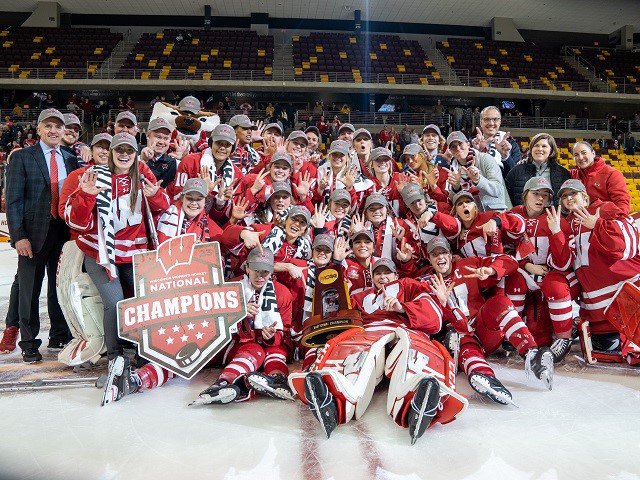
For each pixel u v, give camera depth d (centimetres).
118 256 381
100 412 306
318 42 2644
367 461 244
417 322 348
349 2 2530
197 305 361
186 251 371
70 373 380
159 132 473
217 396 306
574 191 402
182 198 412
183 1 2512
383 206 466
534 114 2595
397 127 2258
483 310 396
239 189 496
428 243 421
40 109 2134
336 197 480
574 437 267
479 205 534
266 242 429
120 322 355
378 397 332
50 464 242
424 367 291
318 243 391
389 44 2680
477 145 604
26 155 414
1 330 527
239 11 2625
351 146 680
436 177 554
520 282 425
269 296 379
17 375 374
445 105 2545
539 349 348
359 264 420
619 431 274
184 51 2494
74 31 2569
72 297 375
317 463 242
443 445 260
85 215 354
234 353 376
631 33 2803
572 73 2608
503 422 288
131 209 381
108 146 415
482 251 436
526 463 240
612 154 2192
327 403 268
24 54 2428
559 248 403
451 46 2692
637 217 478
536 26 2802
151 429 281
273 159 495
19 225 404
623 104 2677
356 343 319
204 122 636
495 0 2505
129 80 2294
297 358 418
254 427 284
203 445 262
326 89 2381
